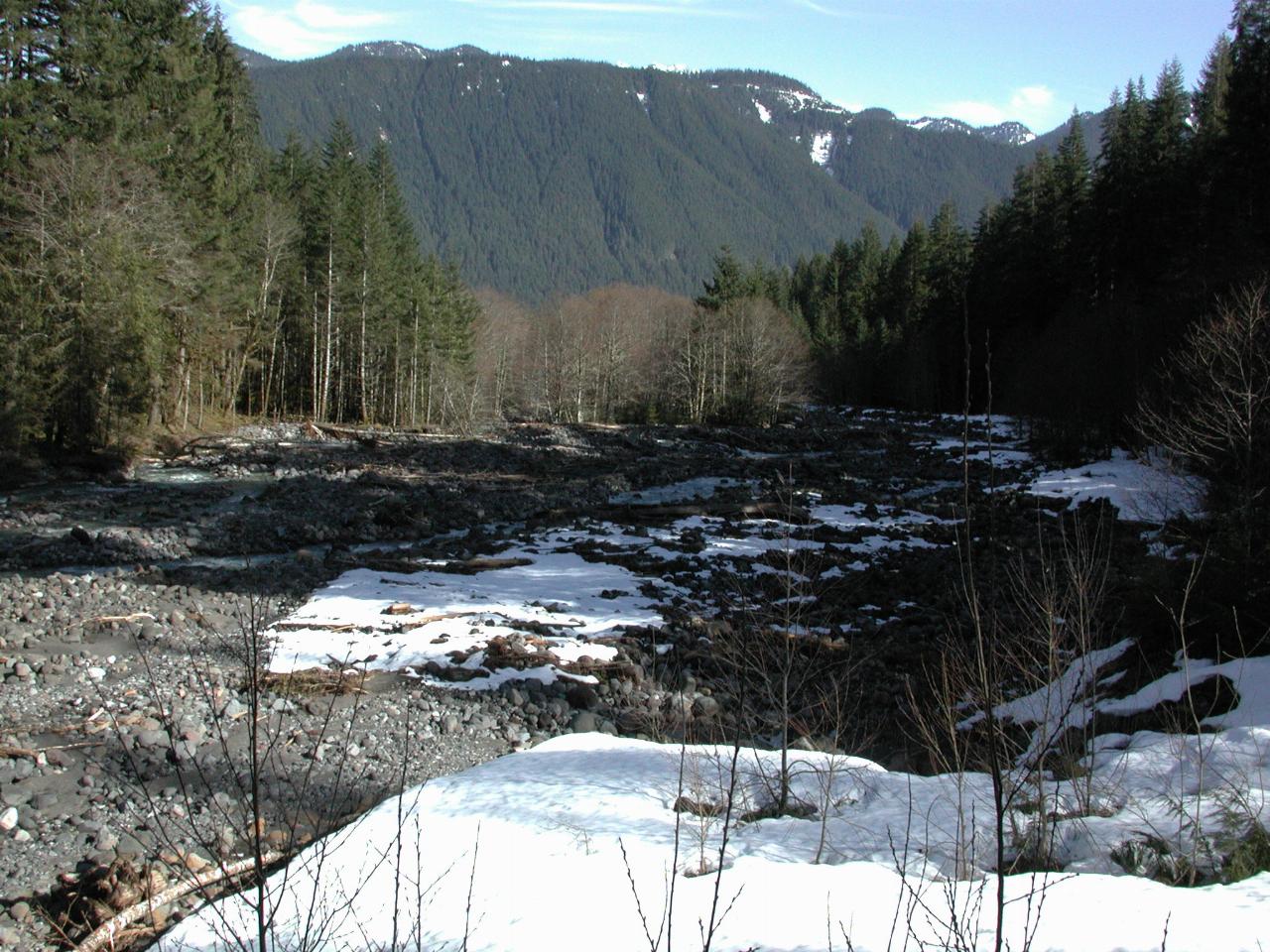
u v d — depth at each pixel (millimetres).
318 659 12125
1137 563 12469
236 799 8086
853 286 100312
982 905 4570
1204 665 9484
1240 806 5586
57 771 8578
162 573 17016
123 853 7195
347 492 27547
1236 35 36344
